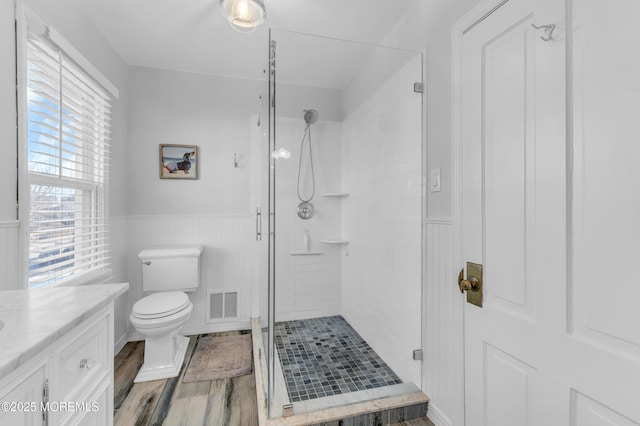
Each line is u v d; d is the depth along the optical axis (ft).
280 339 7.73
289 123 8.27
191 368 6.92
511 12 3.68
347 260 8.56
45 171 5.19
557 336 3.13
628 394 2.53
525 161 3.52
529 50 3.46
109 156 7.38
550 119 3.21
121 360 7.23
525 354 3.51
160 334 6.49
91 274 6.30
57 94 5.36
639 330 2.47
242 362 7.20
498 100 3.90
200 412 5.42
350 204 8.45
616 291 2.64
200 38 7.30
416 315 5.77
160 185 8.73
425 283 5.51
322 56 7.35
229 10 5.74
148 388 6.13
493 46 3.97
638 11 2.47
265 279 7.56
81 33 6.21
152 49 7.77
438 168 5.16
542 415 3.30
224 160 9.16
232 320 9.19
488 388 4.07
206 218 9.02
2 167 4.14
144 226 8.61
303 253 8.41
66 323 2.35
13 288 4.30
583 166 2.91
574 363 2.97
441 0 5.08
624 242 2.58
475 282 4.24
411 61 5.90
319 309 8.49
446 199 4.95
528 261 3.48
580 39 2.93
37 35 4.77
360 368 6.48
